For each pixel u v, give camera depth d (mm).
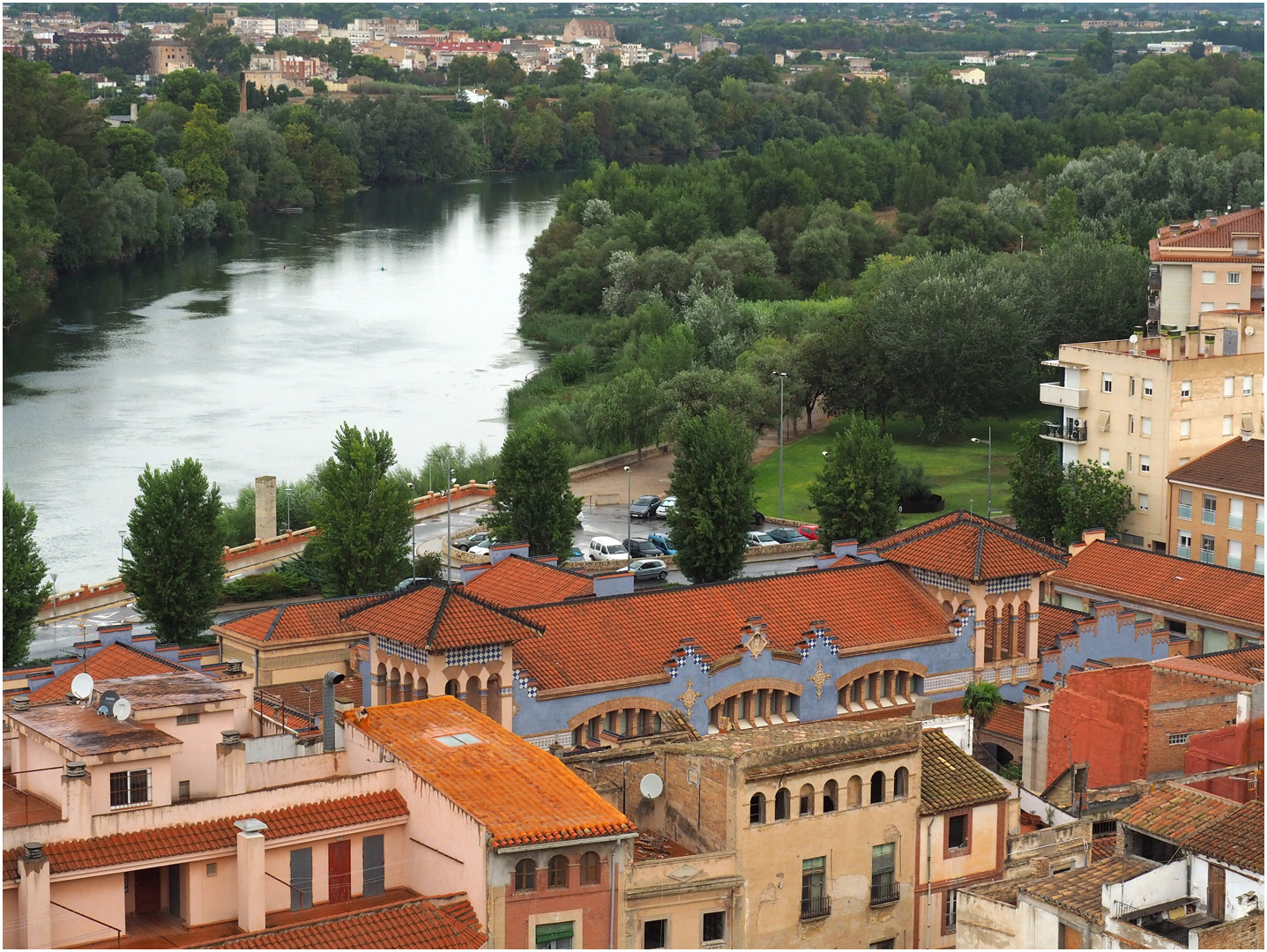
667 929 76312
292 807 74125
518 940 72375
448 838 73562
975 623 111500
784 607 109062
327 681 82188
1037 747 96125
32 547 141750
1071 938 70125
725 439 160375
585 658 100625
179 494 139875
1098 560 139875
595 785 83312
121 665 99062
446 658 94562
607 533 189375
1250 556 161500
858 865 81562
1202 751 91875
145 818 70938
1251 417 170875
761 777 78250
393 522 150625
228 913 71688
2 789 70375
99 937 69312
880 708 108000
